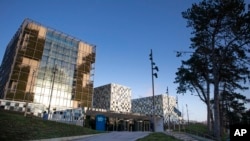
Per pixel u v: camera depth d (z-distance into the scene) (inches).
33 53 2322.8
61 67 2556.6
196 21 1090.1
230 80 1403.8
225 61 1123.9
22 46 2265.0
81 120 1823.3
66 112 1760.6
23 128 817.5
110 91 4503.0
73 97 2544.3
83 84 2706.7
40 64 2354.8
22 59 2217.0
